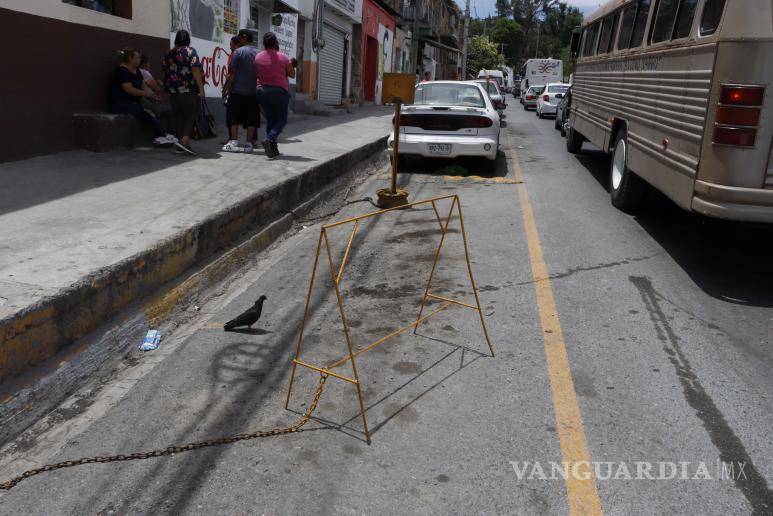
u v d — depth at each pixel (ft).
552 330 14.88
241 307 16.55
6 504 9.06
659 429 10.89
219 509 8.93
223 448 10.36
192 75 29.25
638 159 23.91
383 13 98.78
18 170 23.41
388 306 16.52
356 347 14.11
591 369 13.01
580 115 39.47
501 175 35.68
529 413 11.38
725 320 15.56
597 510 8.92
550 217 25.64
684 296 17.08
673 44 20.40
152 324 14.98
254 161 29.50
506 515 8.81
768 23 15.33
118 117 28.45
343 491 9.30
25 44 24.21
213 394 12.12
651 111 22.43
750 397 11.99
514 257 20.36
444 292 17.42
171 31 34.83
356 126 51.72
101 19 28.63
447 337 14.60
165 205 20.12
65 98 26.84
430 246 21.77
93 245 15.75
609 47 31.81
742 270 19.33
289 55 59.16
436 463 9.96
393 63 111.24
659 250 21.17
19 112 24.36
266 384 12.52
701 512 8.92
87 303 13.30
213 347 14.11
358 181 33.99
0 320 10.96
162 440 10.62
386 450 10.32
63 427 11.09
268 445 10.44
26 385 11.34
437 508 8.95
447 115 33.91
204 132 36.63
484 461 10.02
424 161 40.29
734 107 15.93
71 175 23.36
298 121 53.67
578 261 19.97
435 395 12.04
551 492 9.29
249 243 20.90
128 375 13.01
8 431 10.72
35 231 16.74
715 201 16.63
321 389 11.30
